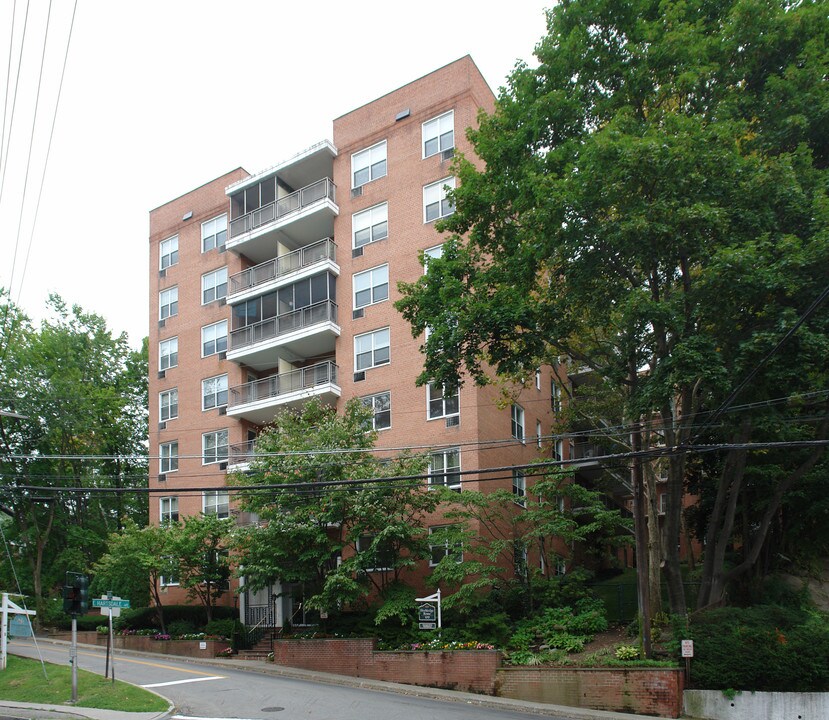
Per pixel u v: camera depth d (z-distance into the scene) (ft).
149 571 109.60
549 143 69.41
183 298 136.46
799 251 53.36
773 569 87.20
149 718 55.31
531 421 114.62
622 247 56.90
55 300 147.33
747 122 60.85
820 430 68.90
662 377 56.13
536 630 79.41
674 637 65.31
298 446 88.79
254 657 95.09
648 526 80.89
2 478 137.59
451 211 107.04
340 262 115.85
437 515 96.27
